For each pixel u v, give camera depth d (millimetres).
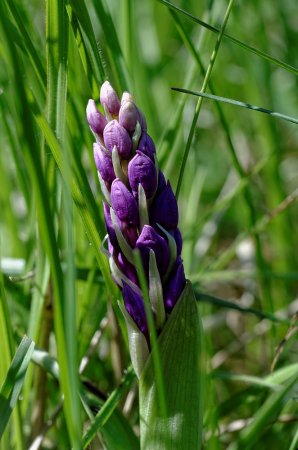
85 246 435
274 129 566
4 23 309
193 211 495
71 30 392
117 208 333
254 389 408
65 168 310
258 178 609
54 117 353
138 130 333
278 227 535
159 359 340
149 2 692
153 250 332
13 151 436
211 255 559
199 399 344
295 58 630
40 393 409
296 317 402
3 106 431
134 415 419
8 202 475
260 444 415
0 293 361
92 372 431
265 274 460
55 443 419
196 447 345
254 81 572
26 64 355
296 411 434
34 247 433
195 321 339
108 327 456
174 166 563
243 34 574
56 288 315
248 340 476
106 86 338
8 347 365
